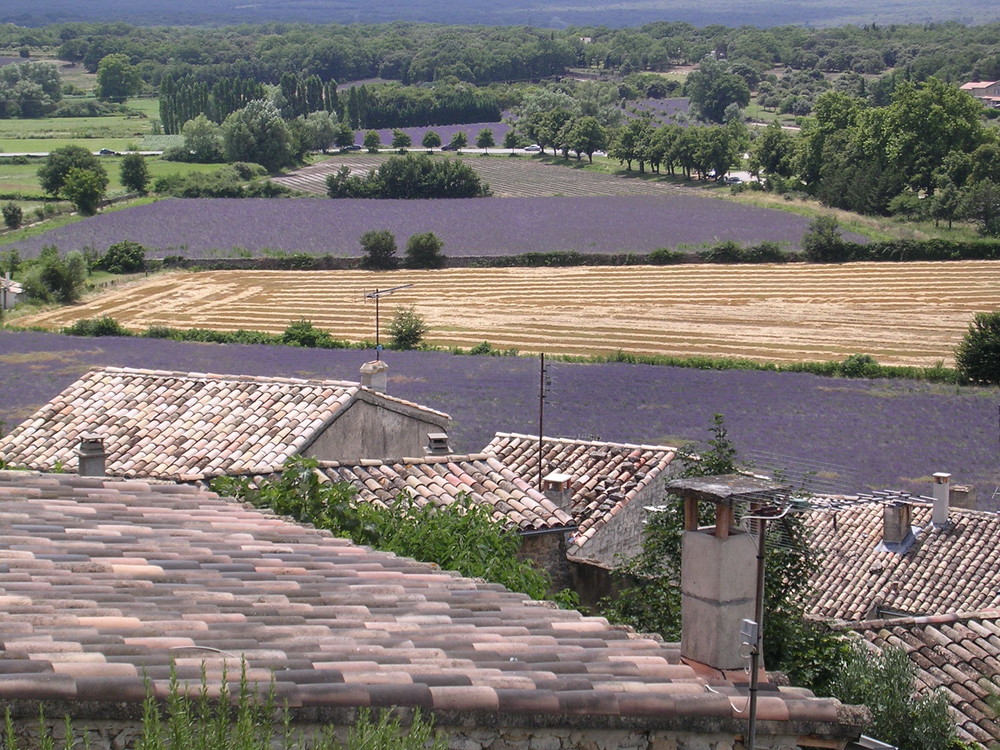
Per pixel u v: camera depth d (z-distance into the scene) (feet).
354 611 31.01
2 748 20.67
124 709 22.56
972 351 234.17
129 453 76.84
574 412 201.77
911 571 93.50
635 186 558.15
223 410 80.02
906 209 437.99
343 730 24.12
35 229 418.72
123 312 300.81
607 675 28.19
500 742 25.90
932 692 53.62
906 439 192.95
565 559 65.51
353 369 233.55
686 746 27.53
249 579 32.91
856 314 301.43
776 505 30.81
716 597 30.09
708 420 200.44
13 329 272.72
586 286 337.31
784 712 28.43
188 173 547.49
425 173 519.19
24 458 77.15
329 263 361.51
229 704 22.68
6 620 26.03
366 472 64.44
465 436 183.11
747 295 323.37
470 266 363.76
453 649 28.58
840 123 521.65
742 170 603.26
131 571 31.78
